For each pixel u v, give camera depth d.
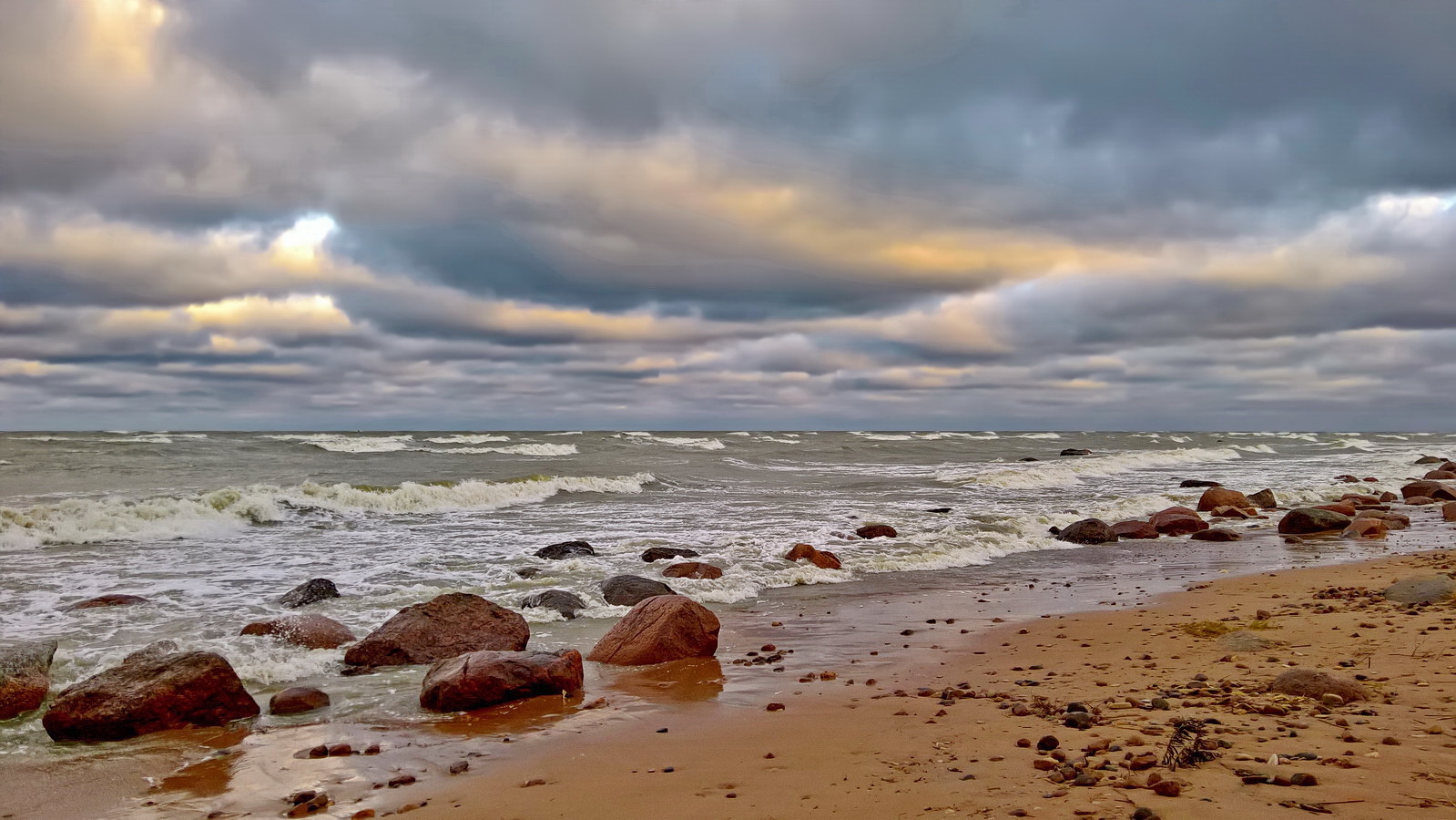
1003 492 32.59
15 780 6.25
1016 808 4.61
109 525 19.33
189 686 7.56
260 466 36.00
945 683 8.57
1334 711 6.25
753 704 8.04
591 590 14.12
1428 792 4.48
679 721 7.51
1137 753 5.52
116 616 11.92
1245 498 27.75
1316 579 14.45
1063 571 16.83
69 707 7.23
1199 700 6.85
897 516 24.66
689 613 10.39
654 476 35.38
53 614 12.05
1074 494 32.03
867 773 5.63
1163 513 23.72
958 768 5.53
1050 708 7.06
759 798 5.29
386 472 34.72
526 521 23.09
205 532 20.38
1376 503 27.94
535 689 8.38
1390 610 10.60
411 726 7.53
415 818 5.29
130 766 6.52
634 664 9.81
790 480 36.97
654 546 18.58
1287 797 4.48
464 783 5.97
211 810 5.64
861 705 7.74
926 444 70.94
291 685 8.95
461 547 18.66
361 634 11.13
